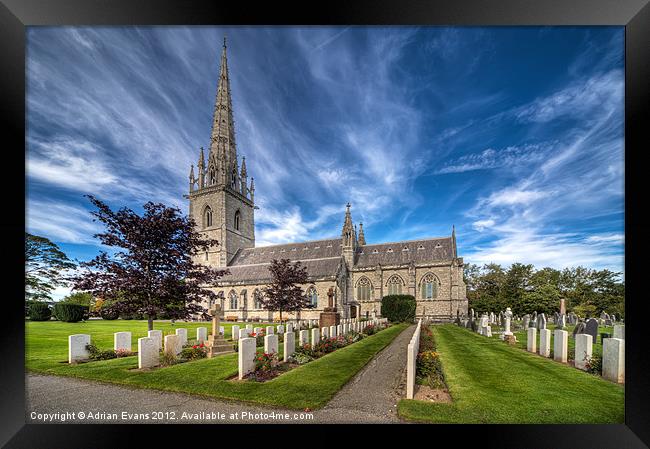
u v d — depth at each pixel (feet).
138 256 49.26
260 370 33.06
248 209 208.74
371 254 173.78
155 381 30.76
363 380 31.96
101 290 47.73
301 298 107.76
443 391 27.96
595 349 45.16
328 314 76.23
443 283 149.07
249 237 207.92
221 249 184.24
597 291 146.92
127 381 30.94
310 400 25.80
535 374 32.78
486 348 51.37
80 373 33.73
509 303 149.69
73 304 115.03
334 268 154.51
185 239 53.57
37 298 112.78
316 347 46.39
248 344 32.86
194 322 126.31
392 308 135.03
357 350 49.08
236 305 164.25
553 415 22.65
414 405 24.32
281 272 106.11
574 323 98.68
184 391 28.19
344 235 170.50
